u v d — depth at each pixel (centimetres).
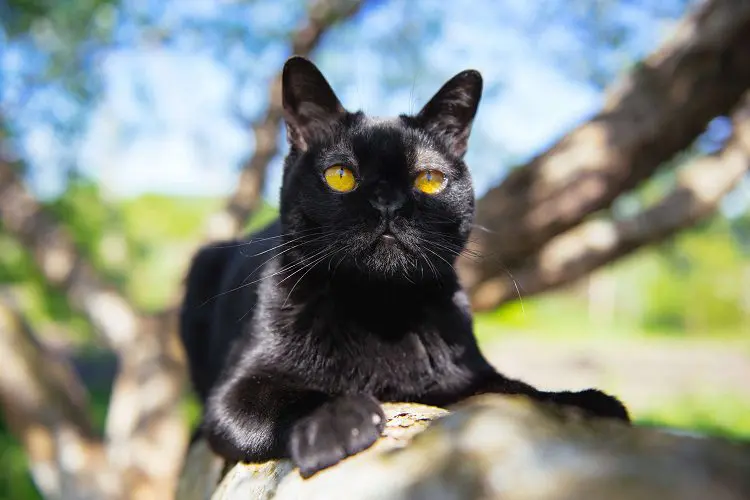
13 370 81
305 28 84
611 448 16
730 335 365
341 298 34
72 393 85
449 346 35
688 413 116
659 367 186
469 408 20
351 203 34
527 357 192
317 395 30
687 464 15
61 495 80
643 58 68
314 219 35
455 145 40
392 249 34
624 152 65
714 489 14
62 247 89
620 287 412
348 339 33
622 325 382
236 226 83
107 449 87
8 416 83
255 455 29
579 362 187
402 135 37
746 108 75
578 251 75
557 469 16
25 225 89
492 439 18
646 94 64
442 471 18
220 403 32
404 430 24
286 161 40
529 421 18
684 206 73
